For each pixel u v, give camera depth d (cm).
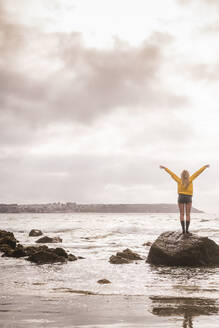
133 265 991
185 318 373
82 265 974
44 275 784
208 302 473
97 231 2694
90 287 618
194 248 992
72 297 506
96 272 843
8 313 389
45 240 1766
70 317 373
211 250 1028
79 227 3195
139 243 1706
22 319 360
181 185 1029
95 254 1278
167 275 808
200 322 354
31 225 3809
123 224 3794
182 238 1034
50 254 1055
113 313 397
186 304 458
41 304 446
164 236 1079
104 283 670
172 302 473
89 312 401
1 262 1031
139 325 340
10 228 3130
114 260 1036
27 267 925
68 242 1781
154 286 640
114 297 512
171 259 991
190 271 884
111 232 2578
